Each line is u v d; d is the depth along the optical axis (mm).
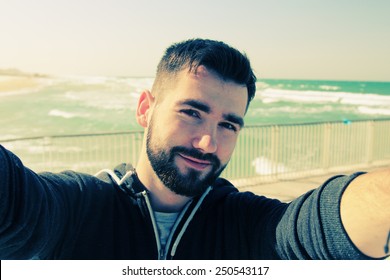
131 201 693
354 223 492
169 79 669
